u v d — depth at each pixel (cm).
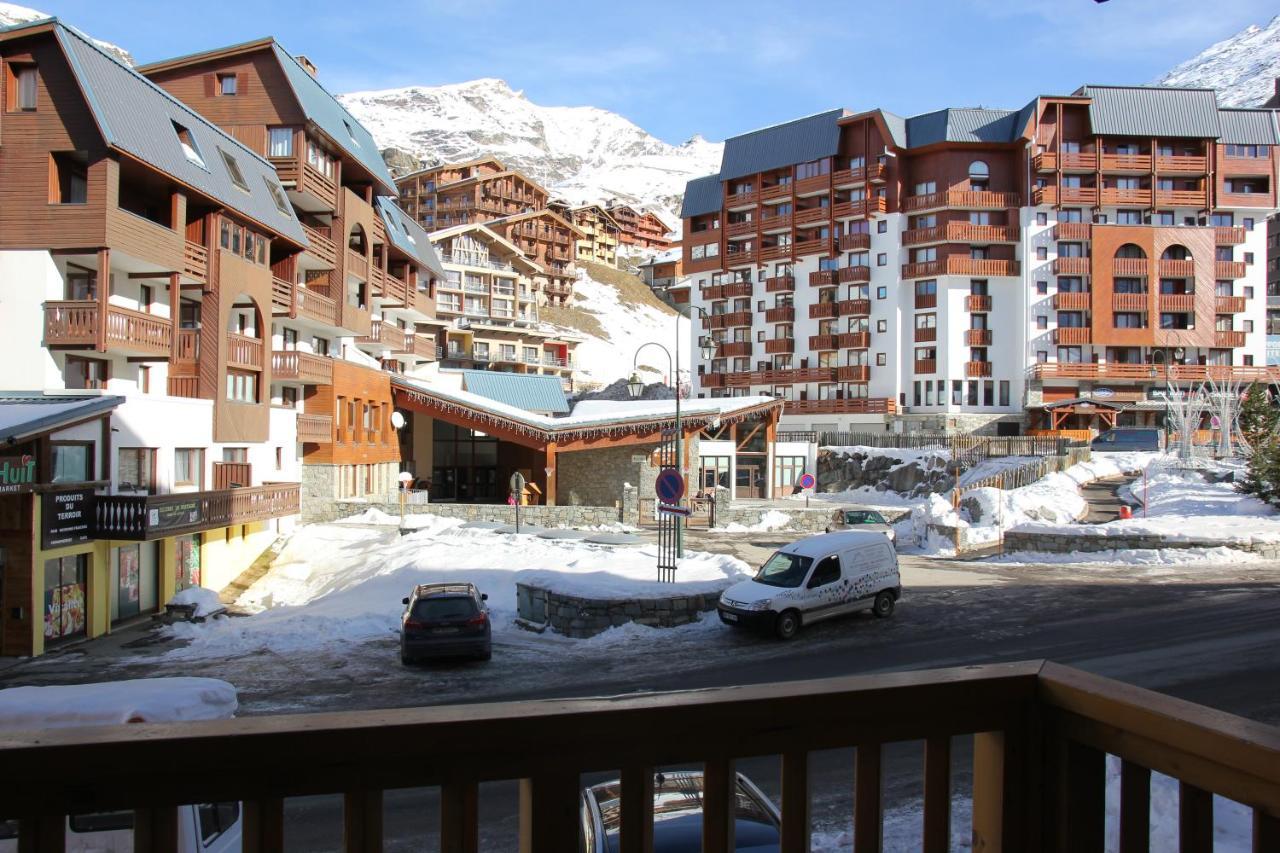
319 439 3712
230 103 3600
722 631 1906
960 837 794
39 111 2323
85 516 2134
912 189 6619
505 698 1484
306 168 3606
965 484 4669
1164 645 1616
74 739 195
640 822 222
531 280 9594
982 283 6378
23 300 2308
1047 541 2908
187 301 2942
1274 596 2041
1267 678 1362
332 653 1867
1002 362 6362
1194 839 214
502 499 5138
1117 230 6256
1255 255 6500
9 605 1959
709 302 7669
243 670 1747
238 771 202
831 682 240
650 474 4203
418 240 5250
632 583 2077
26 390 2305
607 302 12744
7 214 2312
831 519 4009
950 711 243
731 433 4794
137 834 200
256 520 2881
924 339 6450
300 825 909
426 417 5094
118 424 2352
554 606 2014
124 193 2627
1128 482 4269
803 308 7044
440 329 8456
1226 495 3525
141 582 2447
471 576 2514
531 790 216
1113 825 655
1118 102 6322
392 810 962
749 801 564
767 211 7281
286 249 3469
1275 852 194
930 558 3081
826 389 6900
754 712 229
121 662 1886
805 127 7012
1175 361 5716
